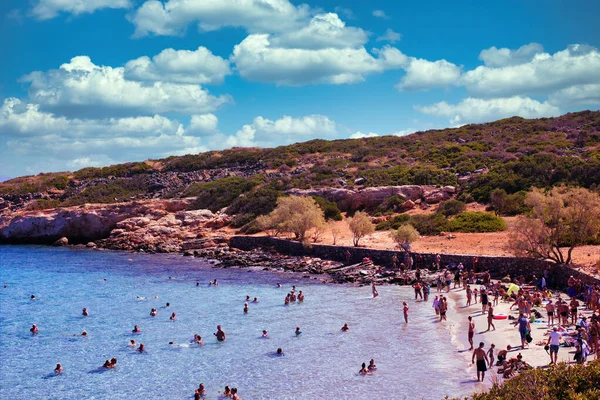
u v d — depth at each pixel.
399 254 63.31
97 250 95.62
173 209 107.44
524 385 19.98
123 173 149.12
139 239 95.88
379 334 38.84
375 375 30.75
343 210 93.88
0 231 111.25
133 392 29.58
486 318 40.84
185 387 30.12
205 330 41.69
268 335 39.78
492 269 54.59
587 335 30.02
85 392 29.69
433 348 34.94
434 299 45.38
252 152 149.00
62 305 51.34
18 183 147.00
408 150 124.62
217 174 134.50
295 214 78.69
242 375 31.69
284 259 75.31
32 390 30.11
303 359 34.19
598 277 41.59
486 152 108.62
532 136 118.75
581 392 18.77
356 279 60.69
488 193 84.38
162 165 153.50
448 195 89.31
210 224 97.50
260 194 102.00
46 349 37.47
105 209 106.38
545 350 30.95
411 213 85.50
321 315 45.19
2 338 40.19
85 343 38.75
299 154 138.62
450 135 132.25
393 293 52.84
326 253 72.25
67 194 137.25
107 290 58.69
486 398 20.39
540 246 50.72
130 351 36.78
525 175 86.12
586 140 105.00
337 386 29.39
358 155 126.56
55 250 97.06
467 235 69.75
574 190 50.66
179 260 81.62
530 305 39.91
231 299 52.97
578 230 48.62
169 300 53.09
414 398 27.25
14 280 66.00
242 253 82.56
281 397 28.25
